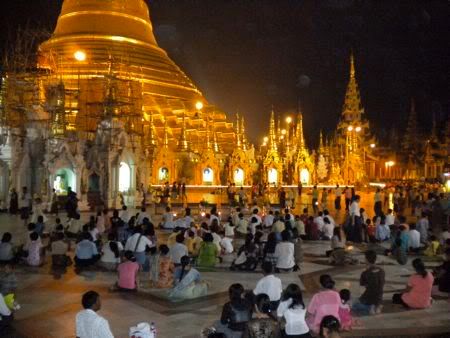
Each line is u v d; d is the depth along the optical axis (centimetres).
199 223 3425
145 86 8394
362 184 8994
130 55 8500
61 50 8019
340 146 11312
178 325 1414
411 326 1431
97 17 8650
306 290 1855
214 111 9244
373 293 1545
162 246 1895
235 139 9000
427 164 11962
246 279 2008
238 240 3062
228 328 1151
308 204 5966
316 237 3089
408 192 5916
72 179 4741
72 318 1480
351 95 11444
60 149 4662
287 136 9306
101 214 3191
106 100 5531
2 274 1719
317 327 1316
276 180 8588
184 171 7731
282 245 2170
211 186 7750
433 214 3634
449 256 1880
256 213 3278
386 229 3067
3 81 5272
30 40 7225
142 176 5522
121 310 1559
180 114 8488
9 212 4359
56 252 2217
